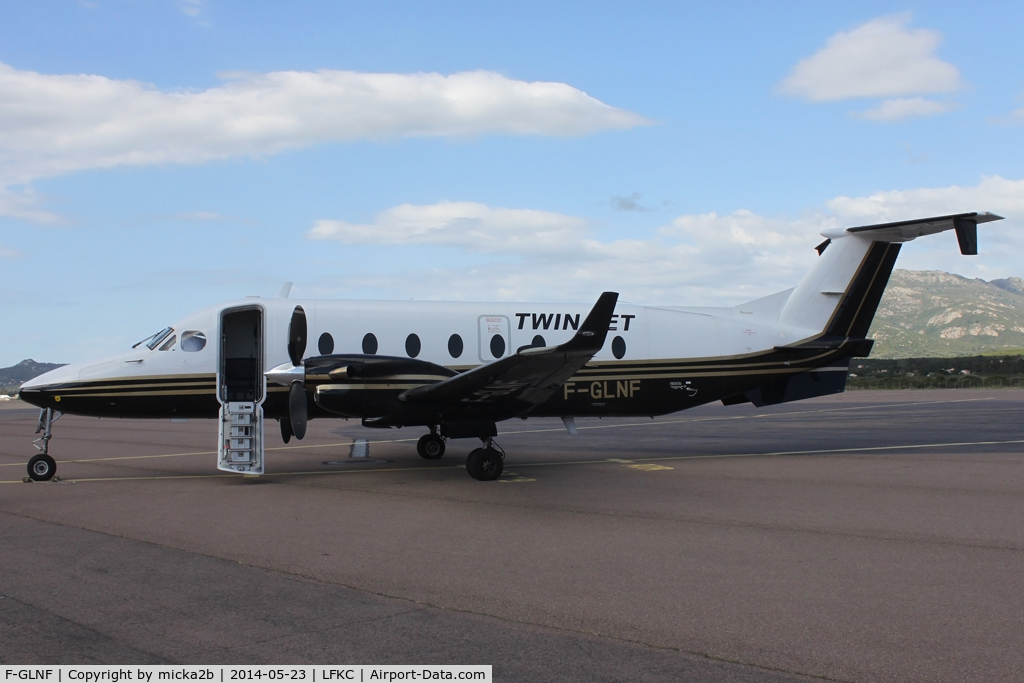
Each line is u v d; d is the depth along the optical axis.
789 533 8.03
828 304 15.98
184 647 4.81
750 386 15.62
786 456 15.13
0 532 8.17
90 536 7.96
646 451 16.38
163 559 6.98
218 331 13.14
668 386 15.06
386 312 13.91
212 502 10.05
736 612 5.48
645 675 4.40
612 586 6.12
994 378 66.94
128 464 14.77
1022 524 8.43
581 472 12.91
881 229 15.50
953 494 10.40
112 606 5.61
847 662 4.57
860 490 10.78
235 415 12.23
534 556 7.08
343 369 11.77
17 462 15.25
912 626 5.17
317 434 21.84
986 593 5.89
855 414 28.80
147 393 12.91
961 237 14.49
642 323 15.07
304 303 13.69
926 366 86.94
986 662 4.56
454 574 6.48
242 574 6.47
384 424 12.23
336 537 7.89
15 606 5.60
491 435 12.15
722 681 4.32
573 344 10.07
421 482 11.85
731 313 15.78
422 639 4.96
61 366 12.97
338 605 5.64
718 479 11.96
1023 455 14.83
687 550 7.30
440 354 13.98
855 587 6.06
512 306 14.69
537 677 4.38
